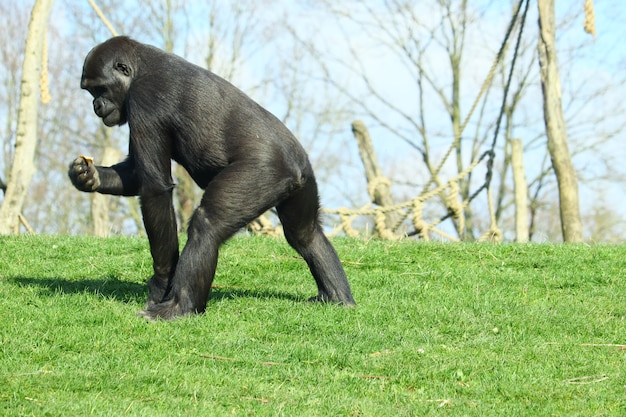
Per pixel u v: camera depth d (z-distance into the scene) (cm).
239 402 915
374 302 1375
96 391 927
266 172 1170
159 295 1265
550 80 2917
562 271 1722
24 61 2600
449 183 2728
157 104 1191
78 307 1258
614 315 1391
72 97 6056
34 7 2595
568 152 2900
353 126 3312
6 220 2564
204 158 1192
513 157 2945
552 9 2948
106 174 1233
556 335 1241
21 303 1287
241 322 1208
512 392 984
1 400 876
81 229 5947
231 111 1198
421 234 2677
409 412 905
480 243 1997
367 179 3262
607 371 1068
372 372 1041
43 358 1026
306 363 1053
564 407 938
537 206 5644
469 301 1420
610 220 5925
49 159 6028
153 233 1221
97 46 1270
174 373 982
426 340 1177
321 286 1341
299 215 1277
